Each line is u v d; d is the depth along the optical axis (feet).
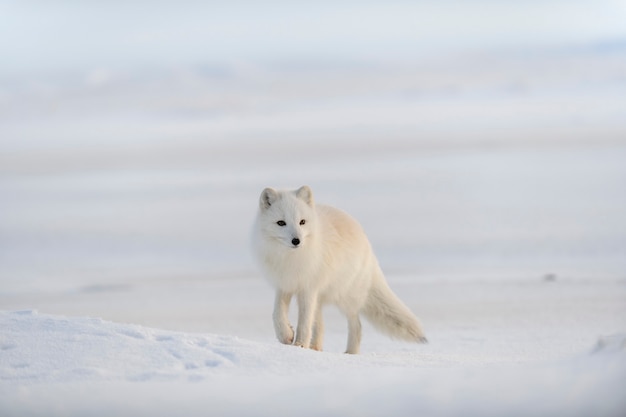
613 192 181.68
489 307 88.43
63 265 131.03
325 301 59.31
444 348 66.69
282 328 55.31
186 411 29.48
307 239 54.44
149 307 96.22
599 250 122.62
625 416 24.94
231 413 28.76
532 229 142.92
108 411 30.12
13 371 39.70
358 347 60.85
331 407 28.37
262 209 55.67
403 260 123.75
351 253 58.03
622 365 29.68
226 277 118.11
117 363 40.78
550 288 97.96
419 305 91.56
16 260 137.39
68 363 40.78
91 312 93.56
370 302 61.77
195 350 42.83
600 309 84.23
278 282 55.72
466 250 127.95
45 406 31.30
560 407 26.04
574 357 34.42
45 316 49.42
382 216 164.76
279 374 38.63
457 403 27.35
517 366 34.78
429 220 158.20
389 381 31.81
